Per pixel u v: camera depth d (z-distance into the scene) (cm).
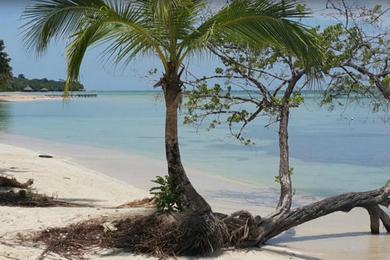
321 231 1019
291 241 930
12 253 680
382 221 1003
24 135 3384
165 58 738
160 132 3588
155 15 675
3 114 6191
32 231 791
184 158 2262
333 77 1009
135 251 718
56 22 700
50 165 1781
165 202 757
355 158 2281
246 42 744
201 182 1645
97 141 2966
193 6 703
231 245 787
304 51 704
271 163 2106
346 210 920
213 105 999
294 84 966
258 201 1340
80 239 751
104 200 1205
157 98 1529
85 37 682
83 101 11844
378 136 3275
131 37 715
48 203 1068
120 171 1820
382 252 865
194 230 726
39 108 7925
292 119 5116
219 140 3045
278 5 684
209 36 657
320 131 3678
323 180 1731
